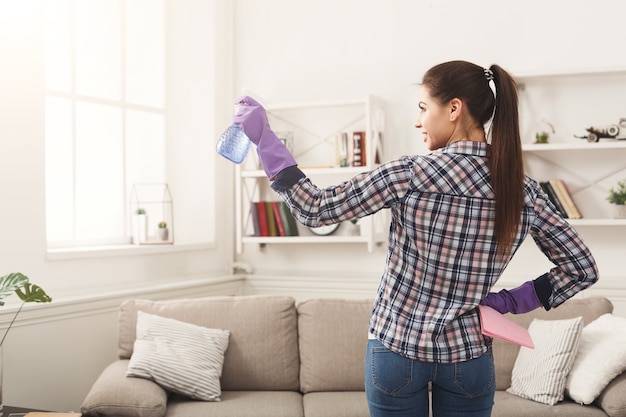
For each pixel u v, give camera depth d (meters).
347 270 4.45
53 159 3.90
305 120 4.52
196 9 4.52
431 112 1.80
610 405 2.89
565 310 3.48
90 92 4.12
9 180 3.34
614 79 3.98
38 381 3.42
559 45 4.07
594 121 4.01
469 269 1.70
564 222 1.82
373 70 4.39
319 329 3.52
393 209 1.72
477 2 4.20
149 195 4.43
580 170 4.03
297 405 3.19
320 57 4.49
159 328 3.33
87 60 4.11
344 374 3.43
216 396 3.18
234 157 1.86
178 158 4.57
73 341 3.58
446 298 1.72
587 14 4.03
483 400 1.77
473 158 1.72
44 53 3.68
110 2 4.21
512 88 1.77
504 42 4.16
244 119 1.72
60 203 3.93
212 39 4.49
